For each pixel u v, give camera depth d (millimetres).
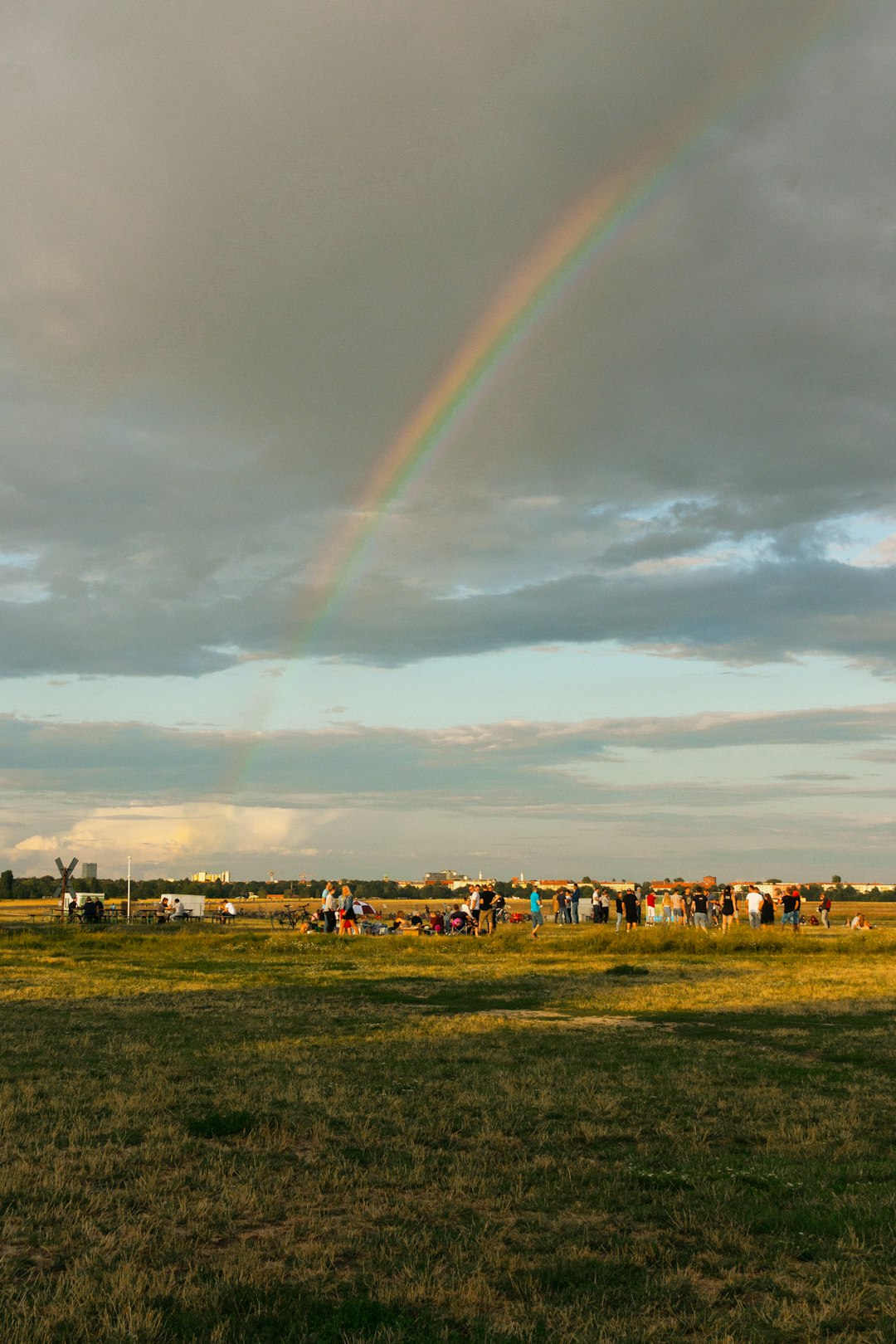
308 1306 6191
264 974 30078
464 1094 12219
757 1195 8500
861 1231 7543
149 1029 17875
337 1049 15758
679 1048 15969
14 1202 8156
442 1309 6250
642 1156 9766
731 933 41781
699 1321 6082
